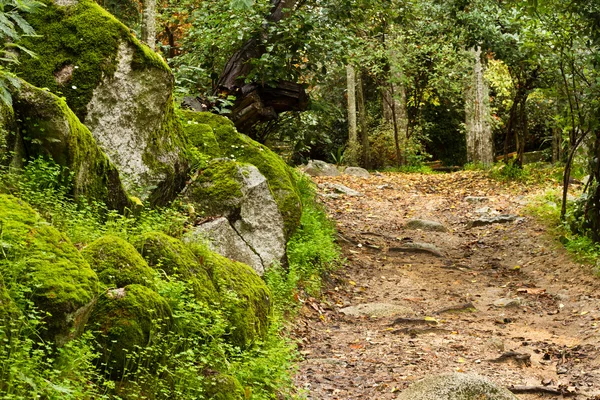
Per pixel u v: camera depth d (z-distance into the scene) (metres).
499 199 17.30
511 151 34.59
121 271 5.16
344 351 7.86
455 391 5.76
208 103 12.89
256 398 5.30
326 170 22.77
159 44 13.98
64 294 4.26
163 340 5.02
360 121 28.80
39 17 7.62
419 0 18.58
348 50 13.82
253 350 5.95
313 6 13.83
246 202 8.56
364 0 13.88
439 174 24.00
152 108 7.97
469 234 14.73
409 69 26.94
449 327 8.99
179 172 8.38
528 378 7.14
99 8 7.87
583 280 10.91
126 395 4.54
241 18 12.61
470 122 28.81
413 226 15.23
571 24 12.59
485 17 17.64
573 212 12.68
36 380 3.77
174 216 7.58
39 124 6.22
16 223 4.59
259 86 13.12
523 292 10.80
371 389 6.62
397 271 12.07
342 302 10.12
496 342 8.15
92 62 7.48
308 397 6.27
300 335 8.22
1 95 5.06
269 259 8.62
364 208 16.91
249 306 6.35
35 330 4.06
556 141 23.45
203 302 5.78
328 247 11.44
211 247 7.70
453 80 27.58
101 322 4.74
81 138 6.53
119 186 7.07
